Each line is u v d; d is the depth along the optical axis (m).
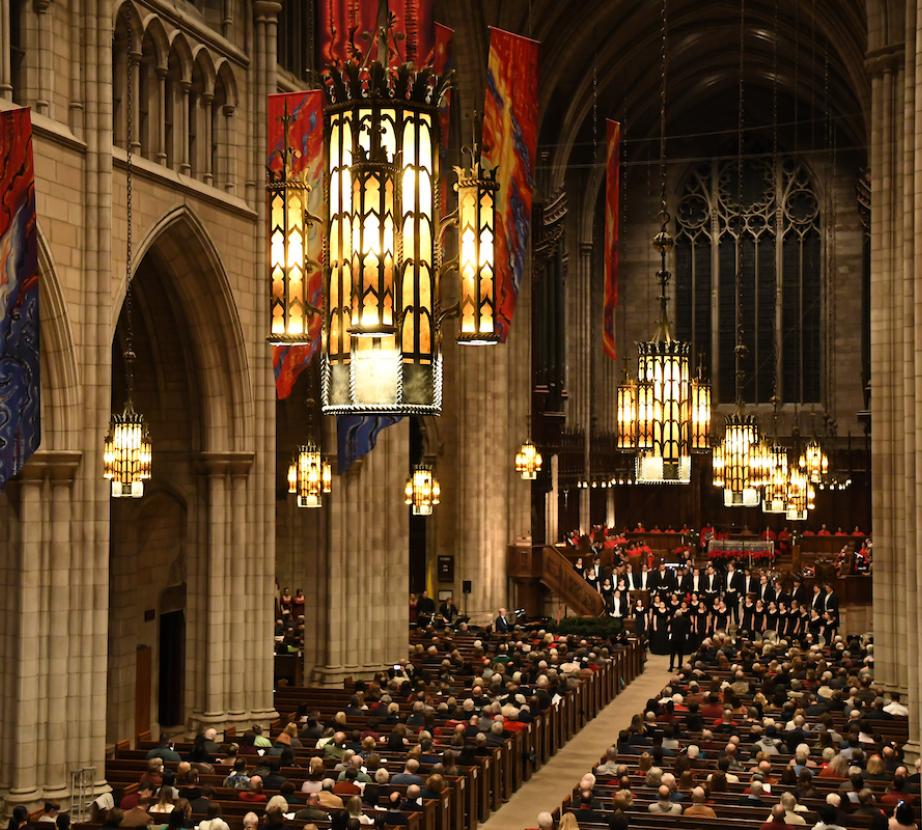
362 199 11.43
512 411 48.44
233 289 26.75
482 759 23.23
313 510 33.44
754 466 33.16
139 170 23.16
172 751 22.23
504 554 46.94
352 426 27.77
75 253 21.30
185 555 30.02
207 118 26.23
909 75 25.25
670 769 21.47
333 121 11.79
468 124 43.09
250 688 27.31
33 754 20.61
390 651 34.31
